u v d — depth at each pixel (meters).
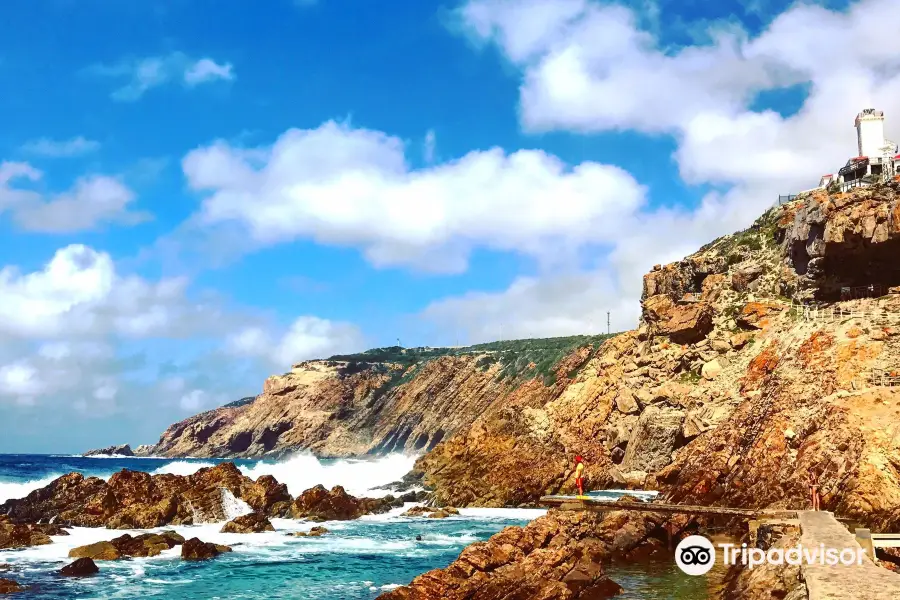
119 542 46.97
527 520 64.00
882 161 78.69
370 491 80.62
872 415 49.69
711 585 37.44
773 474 51.78
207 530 56.22
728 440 58.53
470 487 75.38
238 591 38.00
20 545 47.97
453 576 33.47
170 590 38.03
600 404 92.81
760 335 80.19
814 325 66.06
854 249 70.38
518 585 33.69
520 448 77.50
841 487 46.31
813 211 75.69
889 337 57.34
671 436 78.50
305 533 55.22
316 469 101.94
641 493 70.56
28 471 128.25
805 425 52.88
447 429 184.88
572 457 75.56
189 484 63.06
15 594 36.69
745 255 94.25
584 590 34.66
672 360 88.12
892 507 42.81
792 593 23.59
